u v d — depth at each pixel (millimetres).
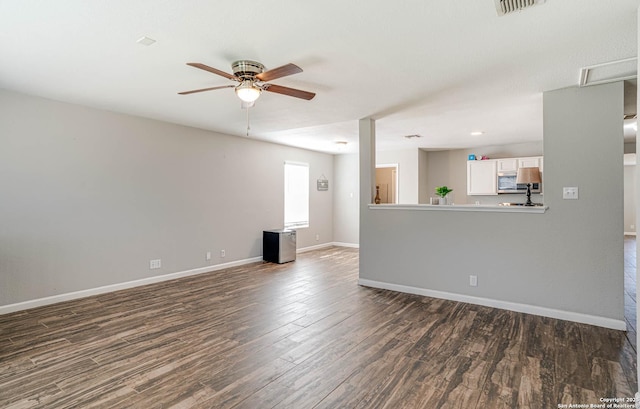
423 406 1955
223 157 5770
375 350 2666
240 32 2252
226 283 4789
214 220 5617
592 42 2371
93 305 3777
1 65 2805
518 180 3818
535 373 2309
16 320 3305
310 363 2461
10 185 3525
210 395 2059
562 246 3348
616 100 3121
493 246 3719
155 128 4770
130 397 2039
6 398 2027
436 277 4102
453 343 2789
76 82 3219
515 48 2480
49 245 3791
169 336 2939
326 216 8367
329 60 2707
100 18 2068
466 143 6773
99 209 4199
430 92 3506
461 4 1922
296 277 5164
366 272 4676
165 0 1875
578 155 3271
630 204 9516
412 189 7434
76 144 3996
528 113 4359
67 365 2424
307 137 6160
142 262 4641
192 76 3053
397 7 1954
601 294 3170
